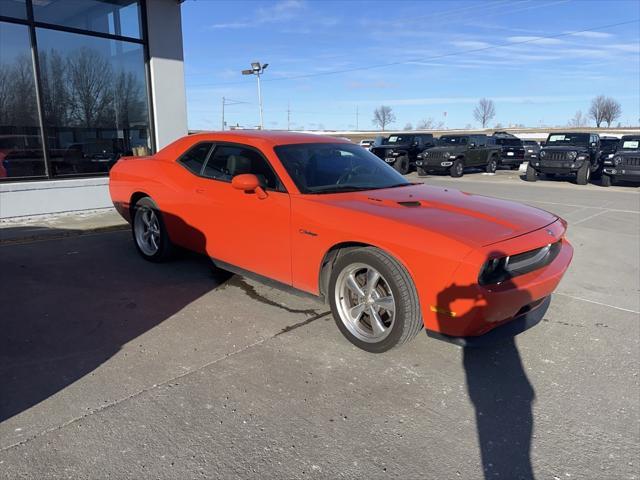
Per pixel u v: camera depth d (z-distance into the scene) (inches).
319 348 138.3
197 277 199.0
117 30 348.8
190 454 93.4
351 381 121.0
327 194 151.4
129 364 127.3
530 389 119.7
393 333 127.0
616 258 249.8
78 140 339.6
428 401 113.3
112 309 163.8
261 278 165.2
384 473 89.7
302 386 118.3
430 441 99.1
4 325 149.3
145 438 97.8
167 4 367.9
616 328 158.1
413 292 123.3
